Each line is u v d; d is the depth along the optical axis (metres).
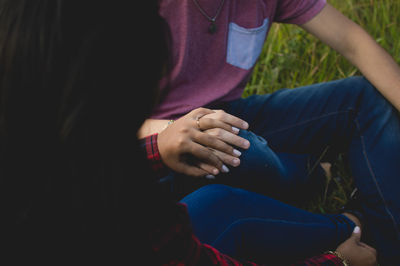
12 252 0.67
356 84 1.49
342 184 1.71
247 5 1.36
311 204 1.62
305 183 1.55
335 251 1.28
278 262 1.22
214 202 1.16
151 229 0.71
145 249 0.70
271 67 2.14
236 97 1.51
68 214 0.62
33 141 0.58
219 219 1.14
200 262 0.79
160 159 1.25
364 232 1.46
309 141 1.54
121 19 0.55
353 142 1.47
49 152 0.59
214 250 0.85
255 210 1.20
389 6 2.28
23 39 0.55
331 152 1.65
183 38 1.28
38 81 0.55
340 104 1.49
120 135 0.60
